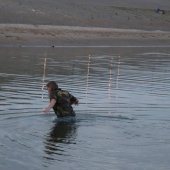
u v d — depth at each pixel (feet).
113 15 450.30
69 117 94.12
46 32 312.71
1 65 175.83
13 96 116.26
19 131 84.02
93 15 427.74
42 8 401.29
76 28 353.10
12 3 391.04
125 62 204.85
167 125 91.66
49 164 67.77
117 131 86.07
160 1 594.24
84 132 84.64
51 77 152.15
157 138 82.23
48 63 188.85
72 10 424.46
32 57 208.64
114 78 155.33
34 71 164.14
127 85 141.49
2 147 74.54
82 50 259.39
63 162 68.80
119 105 109.81
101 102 112.78
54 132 84.07
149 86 140.67
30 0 415.85
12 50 240.94
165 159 71.41
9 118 92.79
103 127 88.63
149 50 282.15
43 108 102.89
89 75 160.56
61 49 260.42
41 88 129.49
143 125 90.99
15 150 73.26
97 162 69.36
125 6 521.65
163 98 120.98
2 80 141.79
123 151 74.64
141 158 71.61
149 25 453.99
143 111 104.01
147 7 545.44
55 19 380.99
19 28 312.29
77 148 75.36
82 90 129.59
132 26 432.66
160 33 399.24
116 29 385.29
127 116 98.32
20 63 184.34
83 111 101.50
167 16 503.61
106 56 228.43
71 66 182.70
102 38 330.34
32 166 66.74
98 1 510.17
